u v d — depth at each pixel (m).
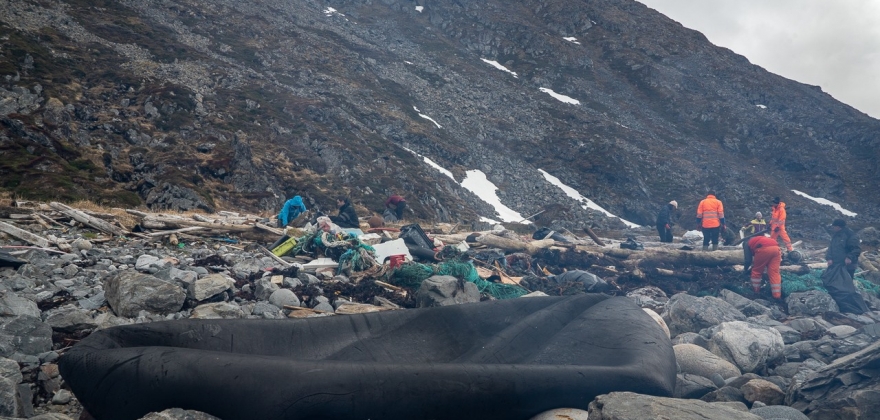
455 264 9.19
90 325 5.58
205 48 60.00
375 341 4.82
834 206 68.19
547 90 87.00
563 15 112.62
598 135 73.06
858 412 4.39
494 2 112.88
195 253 10.34
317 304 7.42
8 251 8.30
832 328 8.24
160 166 34.34
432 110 68.25
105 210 14.56
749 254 11.73
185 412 3.45
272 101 51.56
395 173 47.59
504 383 3.90
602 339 5.04
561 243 14.24
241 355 3.74
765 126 84.81
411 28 95.00
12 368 4.29
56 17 51.75
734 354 6.53
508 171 60.41
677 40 112.50
